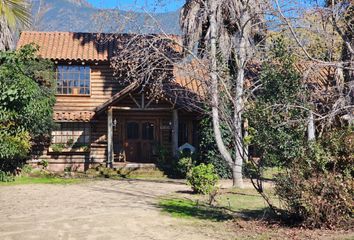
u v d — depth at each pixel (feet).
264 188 47.75
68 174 72.79
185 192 53.72
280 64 36.14
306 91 36.65
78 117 76.95
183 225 34.30
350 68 37.99
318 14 42.60
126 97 77.25
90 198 48.21
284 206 34.35
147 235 30.96
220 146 57.88
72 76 79.51
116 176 72.69
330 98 42.32
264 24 52.08
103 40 80.74
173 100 73.77
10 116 63.21
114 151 81.00
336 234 29.96
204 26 65.46
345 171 32.27
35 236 30.37
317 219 31.78
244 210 41.11
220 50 55.21
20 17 35.78
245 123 45.09
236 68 56.39
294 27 42.96
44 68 72.74
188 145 76.18
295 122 33.42
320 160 32.30
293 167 32.89
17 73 63.72
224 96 49.75
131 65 67.36
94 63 78.64
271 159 33.99
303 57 40.57
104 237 30.27
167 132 81.82
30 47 71.67
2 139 62.90
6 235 30.53
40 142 77.15
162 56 57.00
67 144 79.10
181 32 65.10
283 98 34.14
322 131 35.58
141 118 81.71
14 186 58.39
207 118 71.46
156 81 65.62
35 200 46.39
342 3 43.34
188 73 53.31
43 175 71.15
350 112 38.24
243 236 30.48
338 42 46.09
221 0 57.52
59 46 80.33
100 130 79.51
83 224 34.32
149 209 41.32
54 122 74.79
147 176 73.36
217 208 42.19
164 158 76.28
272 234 30.71
